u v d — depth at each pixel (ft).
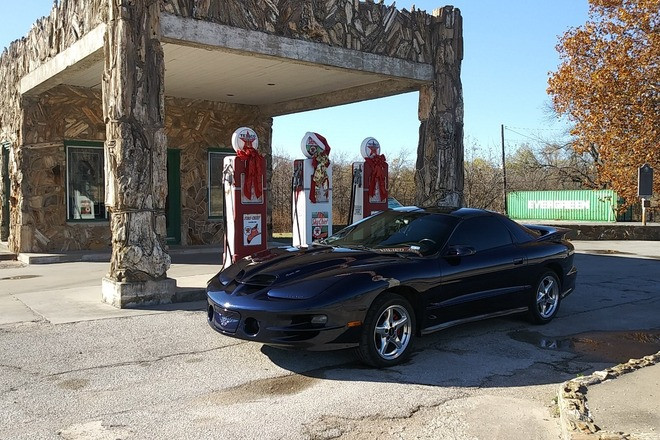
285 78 43.19
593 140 75.05
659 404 13.91
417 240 21.09
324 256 19.49
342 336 17.03
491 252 21.99
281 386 16.38
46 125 45.91
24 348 19.97
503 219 23.54
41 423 13.71
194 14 29.96
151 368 17.93
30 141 45.19
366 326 17.51
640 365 17.10
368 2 37.60
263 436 13.01
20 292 31.35
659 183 71.20
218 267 40.32
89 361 18.60
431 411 14.57
